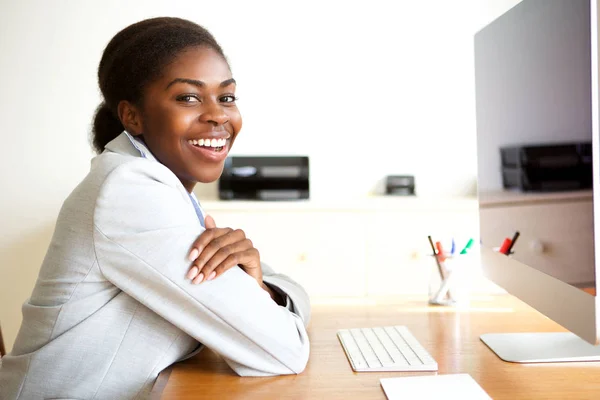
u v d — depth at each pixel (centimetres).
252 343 112
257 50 293
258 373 113
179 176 128
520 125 131
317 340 135
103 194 108
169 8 290
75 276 110
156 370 113
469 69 296
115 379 111
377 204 256
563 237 111
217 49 127
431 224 257
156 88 121
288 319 118
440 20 294
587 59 99
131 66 122
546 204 119
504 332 138
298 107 295
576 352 121
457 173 299
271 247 256
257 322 112
